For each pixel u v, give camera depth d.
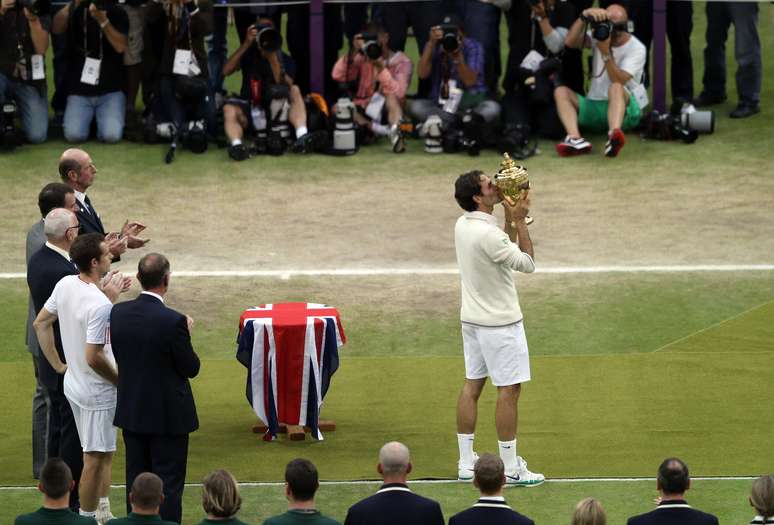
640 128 59.84
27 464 34.47
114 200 53.28
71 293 29.62
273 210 52.69
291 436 35.97
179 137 58.19
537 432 36.22
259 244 49.53
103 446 30.03
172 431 29.28
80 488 30.36
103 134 58.59
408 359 41.31
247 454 35.19
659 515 24.77
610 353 41.44
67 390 30.00
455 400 38.50
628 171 56.06
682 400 38.09
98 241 29.75
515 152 57.38
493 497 24.62
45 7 56.66
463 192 32.84
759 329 42.72
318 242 49.75
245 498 32.41
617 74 57.38
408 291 45.78
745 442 35.34
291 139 58.78
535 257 48.28
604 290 45.59
